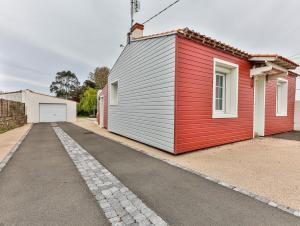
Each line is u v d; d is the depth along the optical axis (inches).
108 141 298.5
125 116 339.3
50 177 136.3
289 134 360.5
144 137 268.2
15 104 553.3
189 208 92.7
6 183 124.6
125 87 338.6
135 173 145.8
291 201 99.7
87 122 814.5
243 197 104.5
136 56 291.7
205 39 216.1
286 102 394.0
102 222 80.5
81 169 155.4
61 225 78.4
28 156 199.6
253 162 174.9
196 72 217.3
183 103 205.8
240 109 278.4
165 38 216.5
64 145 264.4
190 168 157.5
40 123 744.3
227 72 269.7
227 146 248.1
